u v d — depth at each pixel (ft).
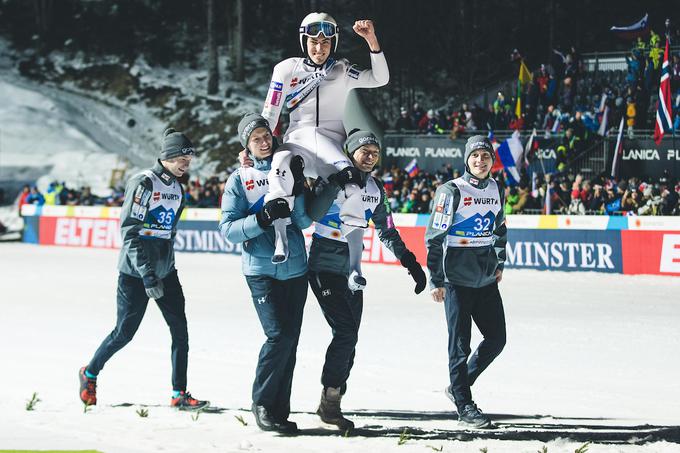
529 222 70.95
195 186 100.89
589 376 29.99
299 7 157.28
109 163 130.82
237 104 143.33
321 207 20.90
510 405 25.40
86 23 168.45
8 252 93.15
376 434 21.29
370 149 22.02
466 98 123.95
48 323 42.98
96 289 59.06
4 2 174.29
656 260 65.10
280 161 20.67
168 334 38.83
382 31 141.79
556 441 20.40
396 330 40.45
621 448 19.84
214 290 57.98
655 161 84.94
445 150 95.04
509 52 140.05
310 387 27.86
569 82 94.73
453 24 139.54
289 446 19.83
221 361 32.55
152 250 24.34
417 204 82.02
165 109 146.72
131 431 21.34
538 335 38.99
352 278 21.22
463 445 20.10
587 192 74.79
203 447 19.66
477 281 22.95
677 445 20.07
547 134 89.20
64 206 103.35
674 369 31.19
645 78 93.20
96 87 154.40
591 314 45.80
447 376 29.86
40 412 23.56
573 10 141.18
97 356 24.58
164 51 160.86
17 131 138.51
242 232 20.81
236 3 158.10
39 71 159.33
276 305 21.17
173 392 24.53
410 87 140.56
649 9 137.39
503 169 80.53
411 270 23.07
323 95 22.31
